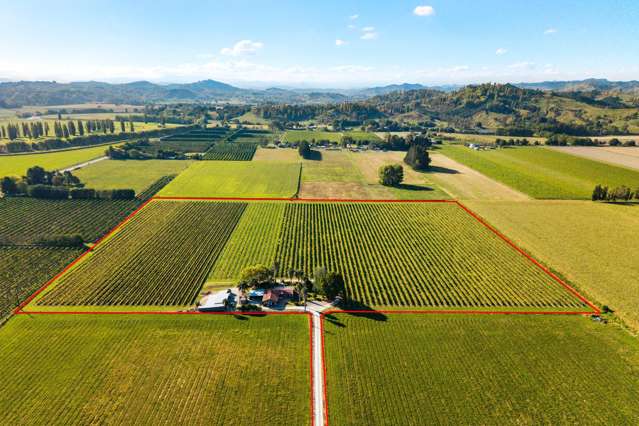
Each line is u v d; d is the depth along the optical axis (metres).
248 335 57.78
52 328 58.97
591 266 81.94
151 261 82.94
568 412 45.59
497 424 44.00
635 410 45.91
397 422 44.12
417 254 88.12
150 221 105.38
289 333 58.47
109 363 51.78
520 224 105.44
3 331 58.19
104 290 71.06
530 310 66.31
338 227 103.75
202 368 51.16
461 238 96.69
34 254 85.50
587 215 111.94
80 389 47.66
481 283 75.50
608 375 51.09
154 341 56.19
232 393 47.44
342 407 45.84
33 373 49.97
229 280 75.56
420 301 69.12
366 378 50.19
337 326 60.50
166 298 68.69
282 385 48.75
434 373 51.16
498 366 52.53
